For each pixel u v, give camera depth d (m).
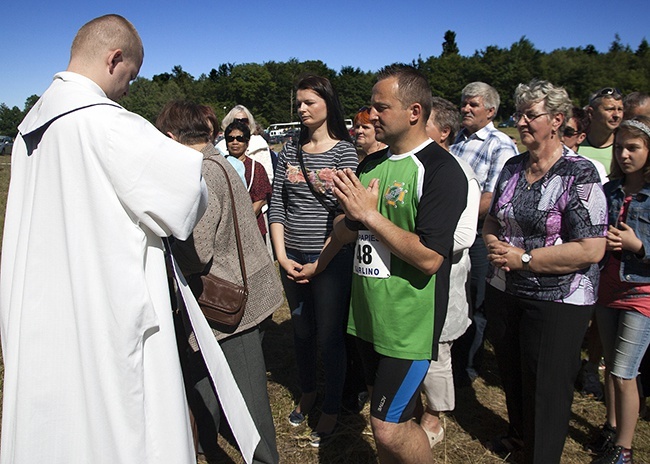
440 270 1.85
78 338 1.52
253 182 3.77
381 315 1.86
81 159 1.50
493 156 3.39
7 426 1.60
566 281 2.03
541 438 2.12
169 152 1.54
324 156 2.59
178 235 1.57
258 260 2.21
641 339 2.26
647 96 3.23
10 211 1.69
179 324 2.30
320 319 2.58
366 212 1.74
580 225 1.96
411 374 1.85
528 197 2.12
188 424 1.70
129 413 1.53
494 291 2.34
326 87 2.57
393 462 1.92
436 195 1.73
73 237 1.50
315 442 2.66
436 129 2.65
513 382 2.46
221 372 1.85
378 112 1.83
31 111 1.71
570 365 2.07
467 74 73.62
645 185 2.29
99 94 1.63
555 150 2.09
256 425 2.18
